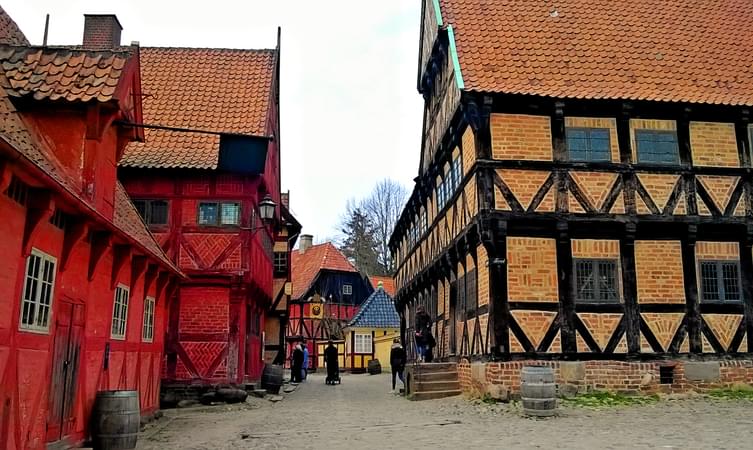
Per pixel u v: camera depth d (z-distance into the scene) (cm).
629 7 1859
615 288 1545
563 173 1561
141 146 1905
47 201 763
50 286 852
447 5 1803
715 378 1534
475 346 1625
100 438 969
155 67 2180
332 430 1155
